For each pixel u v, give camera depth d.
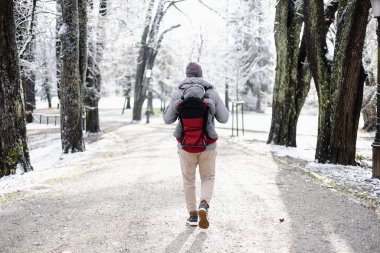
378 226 5.27
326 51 10.53
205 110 5.01
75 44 14.52
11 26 9.44
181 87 5.16
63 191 7.60
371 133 26.81
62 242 4.76
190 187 5.32
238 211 6.08
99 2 22.83
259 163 11.06
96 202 6.71
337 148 10.32
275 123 15.83
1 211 6.14
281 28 15.06
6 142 9.55
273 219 5.66
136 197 7.05
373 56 21.11
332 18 11.34
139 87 36.94
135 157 12.61
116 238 4.89
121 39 26.12
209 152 5.14
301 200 6.74
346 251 4.42
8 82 9.55
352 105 10.14
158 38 36.69
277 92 15.68
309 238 4.85
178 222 5.54
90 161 11.94
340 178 8.55
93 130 24.28
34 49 21.34
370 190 7.34
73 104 14.69
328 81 10.42
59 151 16.98
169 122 5.30
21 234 5.05
